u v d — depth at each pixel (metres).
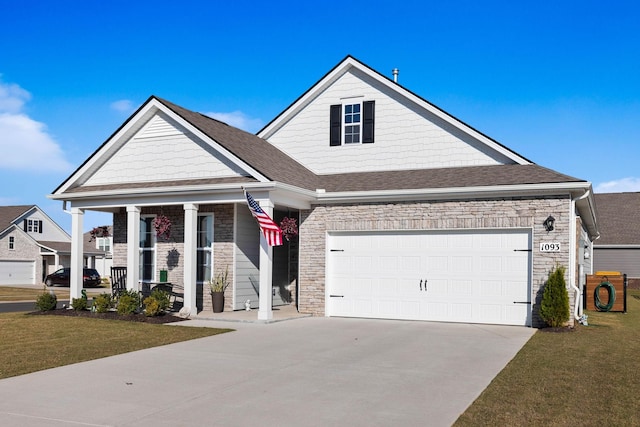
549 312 14.68
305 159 20.41
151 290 18.45
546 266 15.19
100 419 7.02
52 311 17.81
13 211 54.84
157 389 8.49
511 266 15.65
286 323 15.88
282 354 11.25
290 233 17.73
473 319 15.97
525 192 15.37
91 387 8.59
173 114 17.81
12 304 24.92
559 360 10.59
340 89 20.14
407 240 16.88
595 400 7.85
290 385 8.76
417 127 19.09
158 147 18.39
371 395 8.17
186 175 17.91
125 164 18.84
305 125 20.52
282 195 16.72
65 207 19.06
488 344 12.45
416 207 16.69
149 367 10.00
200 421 6.95
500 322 15.68
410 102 19.20
